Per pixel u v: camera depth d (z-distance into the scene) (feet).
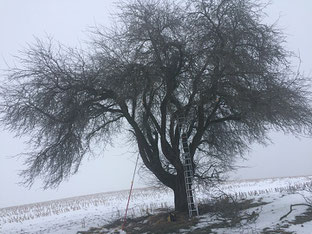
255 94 35.29
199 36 36.01
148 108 38.52
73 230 42.24
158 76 35.55
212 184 46.37
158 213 46.80
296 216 31.12
